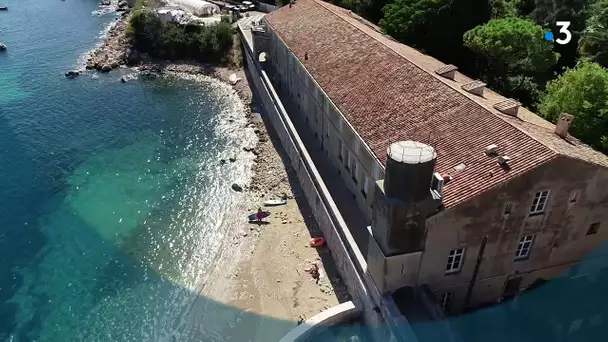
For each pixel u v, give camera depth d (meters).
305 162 50.56
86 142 64.56
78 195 54.91
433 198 29.83
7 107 72.31
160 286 43.62
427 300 32.72
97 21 108.06
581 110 42.69
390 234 30.78
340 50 51.16
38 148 63.06
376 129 38.91
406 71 42.44
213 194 54.56
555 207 32.16
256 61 74.12
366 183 40.50
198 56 89.88
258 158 60.16
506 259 33.94
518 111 39.31
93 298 42.75
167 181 56.88
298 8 66.00
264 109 71.06
